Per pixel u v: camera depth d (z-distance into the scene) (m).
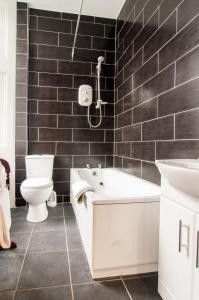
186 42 1.31
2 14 2.43
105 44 2.84
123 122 2.52
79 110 2.78
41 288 1.22
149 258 1.36
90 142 2.83
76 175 2.31
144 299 1.16
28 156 2.47
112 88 2.89
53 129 2.71
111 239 1.30
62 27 2.70
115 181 2.48
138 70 2.07
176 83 1.42
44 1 2.49
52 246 1.68
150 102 1.81
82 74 2.78
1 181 1.75
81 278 1.31
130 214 1.31
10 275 1.32
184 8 1.33
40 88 2.66
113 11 2.69
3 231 1.63
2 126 2.47
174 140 1.45
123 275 1.35
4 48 2.45
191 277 0.90
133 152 2.20
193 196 0.84
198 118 1.20
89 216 1.37
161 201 1.16
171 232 1.06
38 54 2.64
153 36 1.76
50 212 2.44
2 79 2.45
